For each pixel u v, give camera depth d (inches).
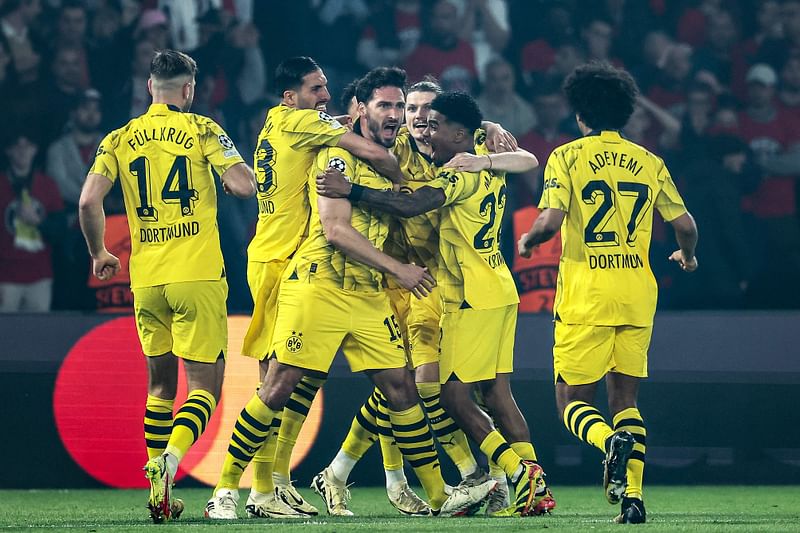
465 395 871.7
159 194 861.2
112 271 888.9
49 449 1203.2
